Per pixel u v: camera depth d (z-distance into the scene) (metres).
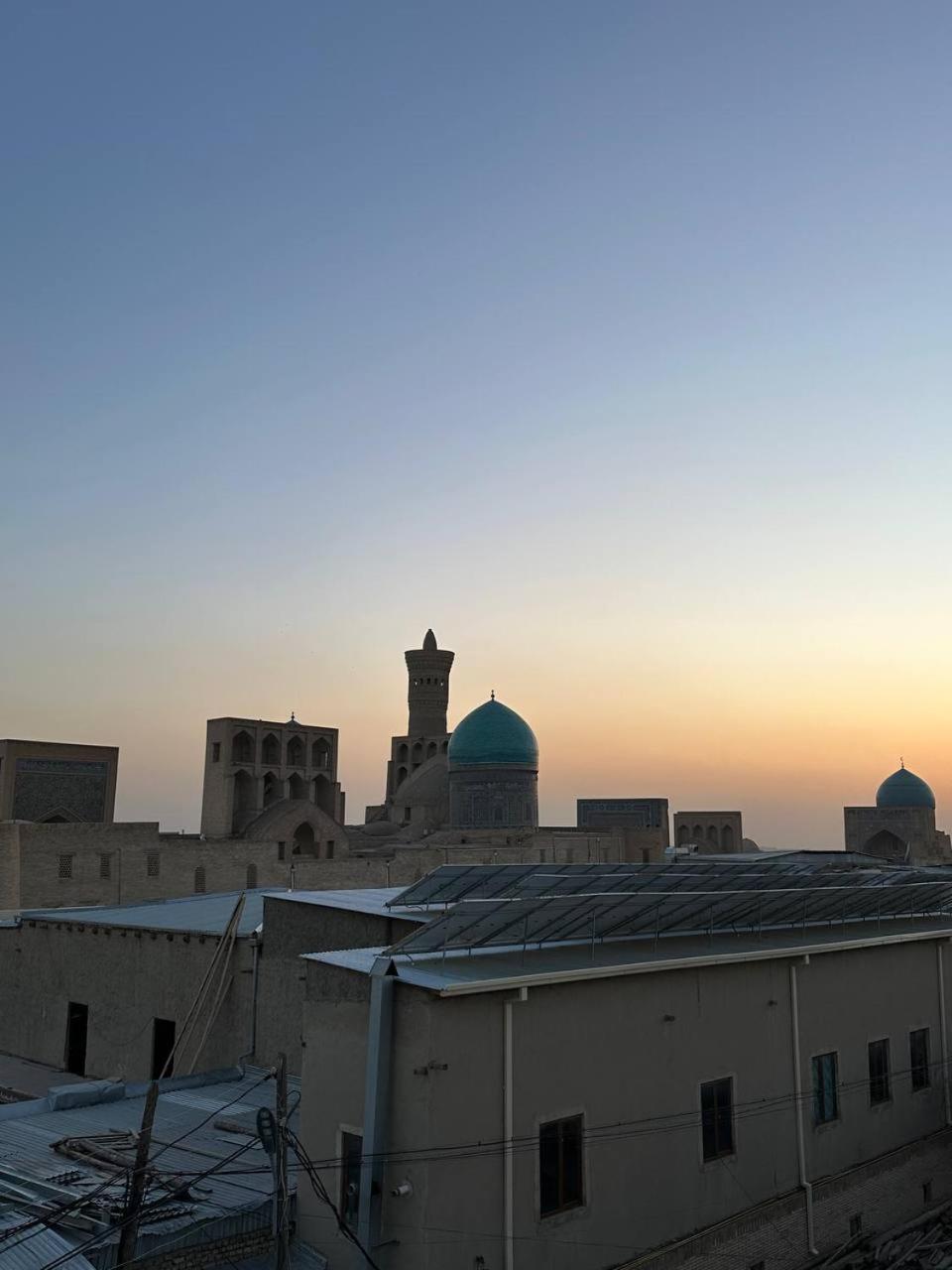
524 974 17.86
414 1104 16.31
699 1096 20.84
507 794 82.88
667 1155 19.91
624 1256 18.69
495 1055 17.30
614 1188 18.78
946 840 115.50
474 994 17.05
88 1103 23.11
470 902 17.19
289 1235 16.67
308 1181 17.53
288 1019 26.84
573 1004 18.70
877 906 28.12
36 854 50.19
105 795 62.09
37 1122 21.47
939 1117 27.64
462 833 79.88
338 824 73.56
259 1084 24.86
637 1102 19.50
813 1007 24.20
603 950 21.33
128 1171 17.75
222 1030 28.28
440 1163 16.17
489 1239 16.67
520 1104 17.48
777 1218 21.86
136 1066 30.94
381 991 16.89
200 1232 15.83
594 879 21.89
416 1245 15.79
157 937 31.20
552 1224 17.58
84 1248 14.68
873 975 26.38
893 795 112.19
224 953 28.69
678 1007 20.75
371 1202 16.03
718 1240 20.42
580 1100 18.48
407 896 23.66
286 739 75.12
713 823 109.44
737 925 24.67
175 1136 20.58
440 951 18.89
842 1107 24.48
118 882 53.12
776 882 24.50
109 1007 32.28
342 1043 17.91
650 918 21.64
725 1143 21.39
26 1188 17.19
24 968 35.84
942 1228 25.27
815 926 26.95
